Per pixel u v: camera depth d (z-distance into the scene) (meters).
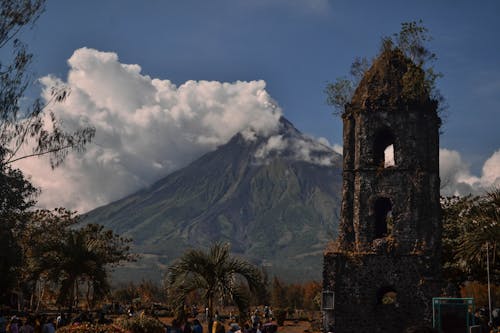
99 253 45.59
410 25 41.91
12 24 33.34
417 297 38.47
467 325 35.03
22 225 62.19
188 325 31.58
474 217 36.72
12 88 33.41
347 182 41.62
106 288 45.75
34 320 34.09
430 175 40.34
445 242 48.72
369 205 40.50
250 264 32.84
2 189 56.28
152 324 33.53
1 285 55.88
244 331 32.06
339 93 42.56
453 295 38.03
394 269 39.16
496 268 45.31
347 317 39.12
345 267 39.75
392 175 40.47
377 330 38.62
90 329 29.89
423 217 39.66
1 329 36.31
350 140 42.06
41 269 44.59
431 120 40.91
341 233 41.00
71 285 44.59
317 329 54.09
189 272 32.16
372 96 41.53
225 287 32.06
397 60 42.22
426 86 40.59
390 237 39.75
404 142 40.66
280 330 56.28
